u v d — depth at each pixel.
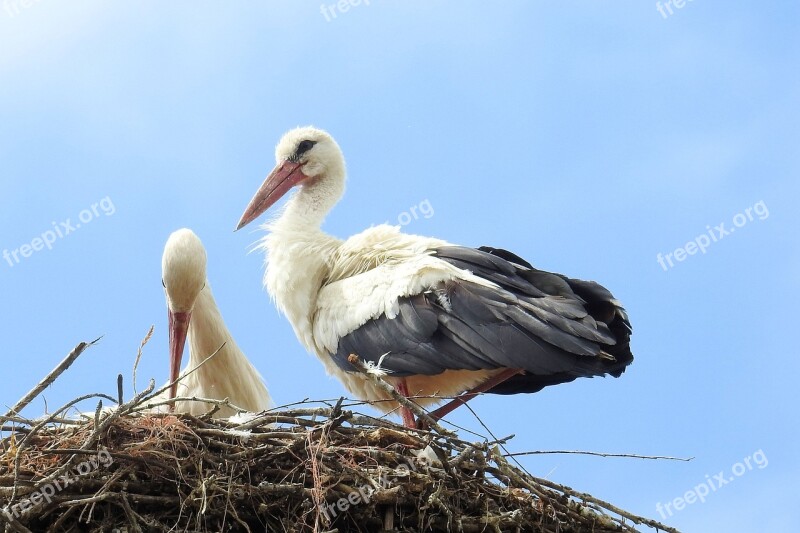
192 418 12.09
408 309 14.78
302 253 16.17
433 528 12.15
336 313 15.38
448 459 12.05
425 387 15.59
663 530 12.45
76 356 12.09
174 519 11.59
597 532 12.53
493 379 14.84
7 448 11.84
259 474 11.88
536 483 12.34
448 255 15.40
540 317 14.20
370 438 12.31
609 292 14.63
